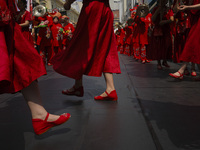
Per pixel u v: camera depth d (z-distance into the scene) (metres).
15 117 1.87
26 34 4.01
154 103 2.19
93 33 2.13
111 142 1.36
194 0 3.08
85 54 2.14
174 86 3.00
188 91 2.69
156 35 4.53
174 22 4.52
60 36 7.10
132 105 2.13
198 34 3.04
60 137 1.45
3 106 2.20
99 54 2.20
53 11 7.24
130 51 9.88
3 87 1.28
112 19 2.26
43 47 6.27
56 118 1.45
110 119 1.75
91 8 2.10
